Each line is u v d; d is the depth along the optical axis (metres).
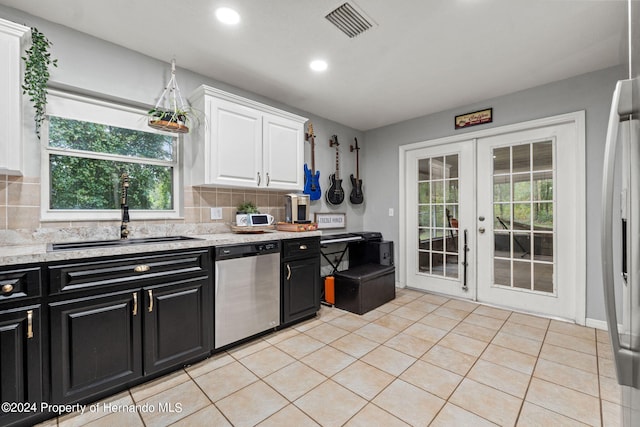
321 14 1.87
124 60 2.23
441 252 3.67
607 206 0.68
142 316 1.79
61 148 2.07
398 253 4.02
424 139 3.74
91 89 2.09
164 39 2.14
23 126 1.81
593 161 2.60
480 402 1.64
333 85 2.89
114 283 1.68
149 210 2.47
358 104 3.37
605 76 2.54
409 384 1.81
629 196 0.71
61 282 1.52
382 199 4.20
